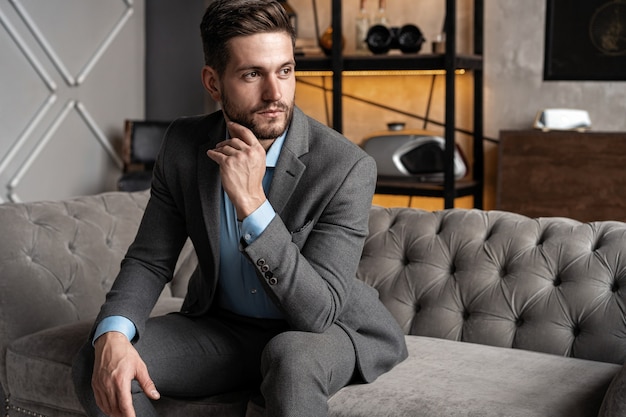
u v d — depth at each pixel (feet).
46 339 6.55
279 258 5.06
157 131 15.35
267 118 5.24
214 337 5.68
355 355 5.46
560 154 12.84
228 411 5.64
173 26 16.58
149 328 5.65
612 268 6.34
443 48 13.32
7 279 6.97
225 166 5.05
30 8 14.34
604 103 13.41
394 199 14.90
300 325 5.23
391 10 14.80
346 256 5.36
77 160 15.40
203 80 5.57
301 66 14.03
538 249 6.66
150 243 5.83
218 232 5.51
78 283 7.42
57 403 6.41
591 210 12.66
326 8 15.24
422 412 5.09
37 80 14.60
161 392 5.61
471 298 6.73
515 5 13.84
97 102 15.72
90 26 15.48
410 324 6.91
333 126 13.69
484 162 14.29
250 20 5.10
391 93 14.88
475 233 6.96
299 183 5.48
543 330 6.39
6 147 14.17
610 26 13.25
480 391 5.33
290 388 4.84
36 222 7.49
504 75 14.02
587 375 5.67
